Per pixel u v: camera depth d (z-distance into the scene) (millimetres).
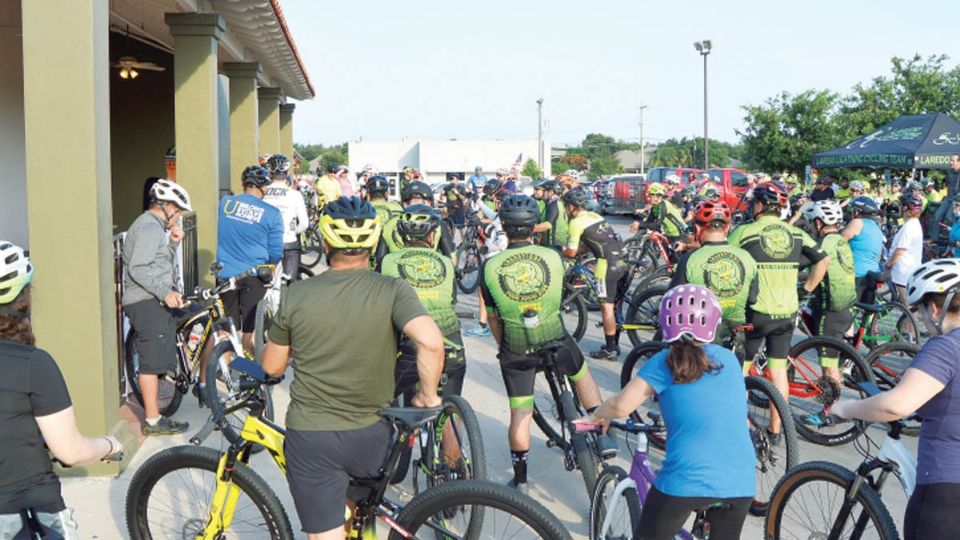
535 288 4852
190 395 7258
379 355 3133
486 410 7074
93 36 5207
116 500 5023
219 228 7094
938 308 3170
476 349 9250
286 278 8703
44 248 5219
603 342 9719
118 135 16000
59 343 5250
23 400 2719
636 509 3766
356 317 3105
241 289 7016
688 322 3303
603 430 3680
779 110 31281
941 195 15352
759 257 5766
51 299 5234
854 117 28234
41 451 2805
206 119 9148
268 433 3639
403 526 3354
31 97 5148
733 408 3291
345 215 3156
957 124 14867
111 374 5496
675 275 5609
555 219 10672
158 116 16047
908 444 6426
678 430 3293
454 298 5043
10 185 10578
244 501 3873
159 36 14258
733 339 5668
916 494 3107
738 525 3318
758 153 31750
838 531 3701
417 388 4926
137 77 15945
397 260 4957
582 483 5566
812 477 3889
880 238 8070
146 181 15867
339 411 3129
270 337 3234
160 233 6012
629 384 3428
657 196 13172
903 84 27969
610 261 8656
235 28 11133
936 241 13609
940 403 3021
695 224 5641
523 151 64500
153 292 5914
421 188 7789
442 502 3307
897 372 7000
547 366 5016
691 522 4793
